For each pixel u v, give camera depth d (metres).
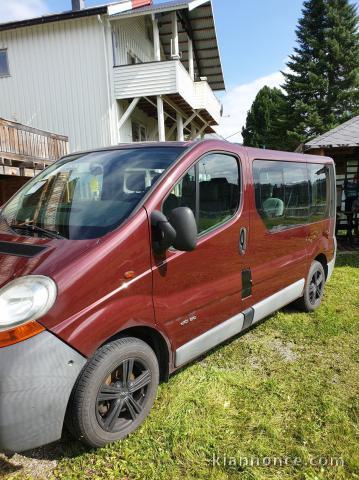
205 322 3.08
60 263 2.22
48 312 2.09
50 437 2.11
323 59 37.59
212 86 24.25
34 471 2.32
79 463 2.37
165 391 3.08
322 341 4.06
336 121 36.62
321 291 5.10
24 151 9.13
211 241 3.05
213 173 3.16
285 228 4.11
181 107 16.84
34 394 2.01
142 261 2.51
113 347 2.41
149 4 15.88
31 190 3.37
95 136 14.84
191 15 17.22
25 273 2.17
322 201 4.95
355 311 4.96
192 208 2.93
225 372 3.40
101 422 2.40
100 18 14.02
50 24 14.54
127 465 2.36
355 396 3.06
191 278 2.89
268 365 3.55
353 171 12.86
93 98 14.68
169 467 2.34
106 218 2.59
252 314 3.63
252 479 2.25
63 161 3.61
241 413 2.84
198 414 2.82
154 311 2.61
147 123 19.11
